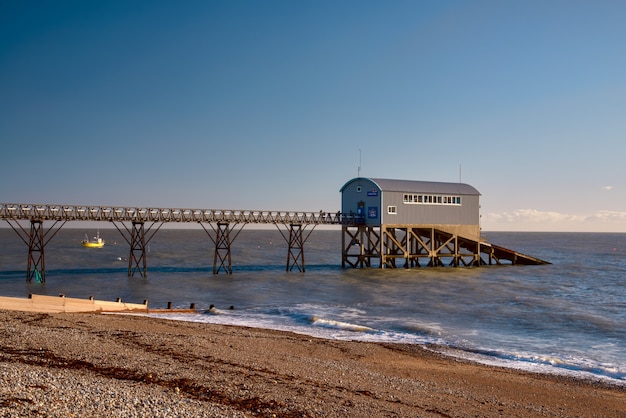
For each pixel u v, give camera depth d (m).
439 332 29.73
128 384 14.66
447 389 18.73
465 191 68.56
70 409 11.27
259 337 26.06
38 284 48.75
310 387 16.69
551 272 66.56
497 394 18.70
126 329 25.47
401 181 66.00
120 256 94.44
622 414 17.27
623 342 28.31
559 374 22.00
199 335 25.16
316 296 43.44
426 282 53.12
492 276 59.78
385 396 16.75
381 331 29.77
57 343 19.97
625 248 154.88
